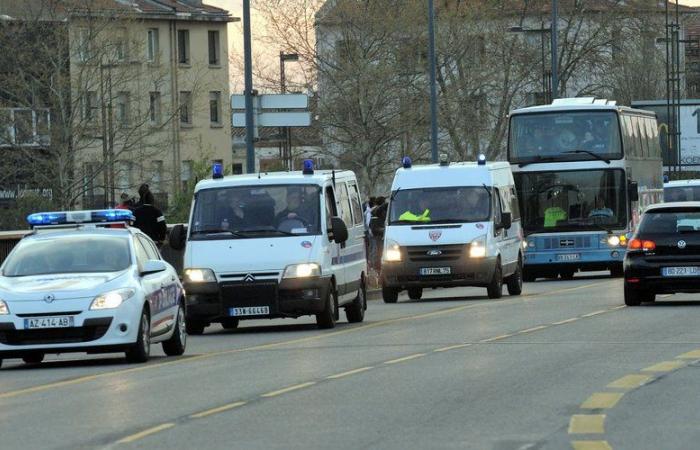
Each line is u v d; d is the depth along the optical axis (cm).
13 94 11756
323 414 2300
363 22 11531
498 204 6156
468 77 12244
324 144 11712
